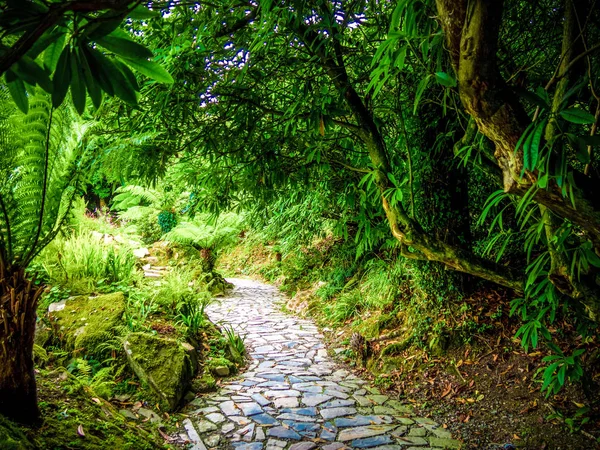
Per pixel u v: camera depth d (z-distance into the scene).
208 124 2.61
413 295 4.71
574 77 1.18
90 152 2.23
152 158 2.58
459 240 3.93
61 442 1.89
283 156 2.93
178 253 8.56
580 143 0.88
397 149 3.41
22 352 1.81
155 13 0.67
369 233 3.04
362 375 4.15
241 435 2.75
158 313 4.20
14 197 1.73
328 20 1.73
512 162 1.02
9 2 0.58
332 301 6.48
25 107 0.73
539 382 3.07
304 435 2.79
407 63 1.91
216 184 3.27
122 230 8.84
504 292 4.10
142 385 3.09
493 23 0.79
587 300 1.41
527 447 2.60
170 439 2.63
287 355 4.70
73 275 4.18
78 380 2.66
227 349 4.38
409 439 2.79
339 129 2.83
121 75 0.68
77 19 0.62
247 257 11.77
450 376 3.61
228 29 2.01
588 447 2.41
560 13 1.83
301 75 2.39
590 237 1.17
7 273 1.73
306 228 6.27
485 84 0.89
